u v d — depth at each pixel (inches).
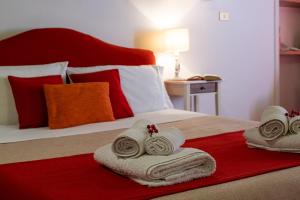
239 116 175.3
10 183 60.0
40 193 52.7
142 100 123.4
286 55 195.0
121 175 58.9
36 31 122.6
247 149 73.2
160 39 150.9
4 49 117.7
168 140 58.4
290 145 68.7
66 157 71.3
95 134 91.7
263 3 177.5
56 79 110.8
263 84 181.5
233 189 52.8
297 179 57.6
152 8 147.9
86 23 134.7
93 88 106.8
